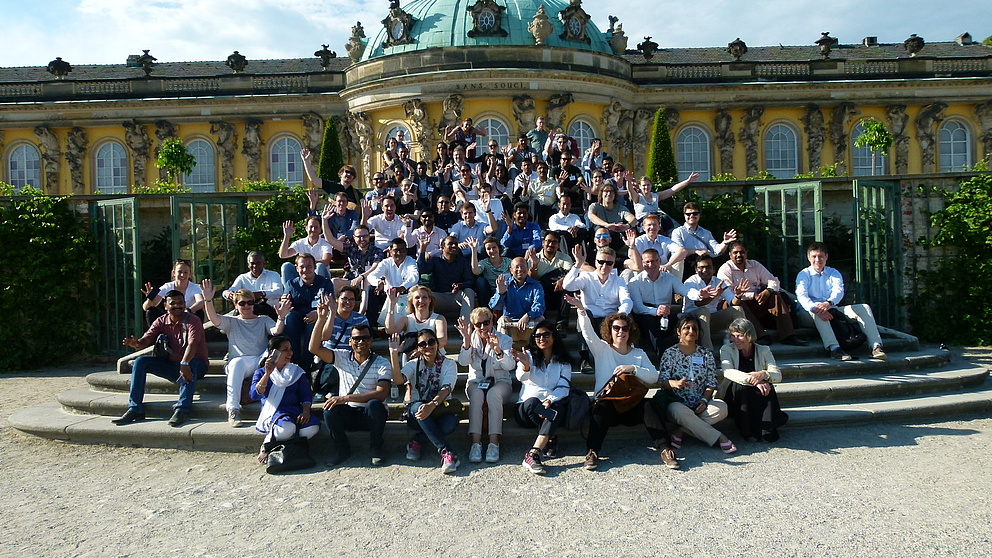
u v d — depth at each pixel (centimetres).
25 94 4350
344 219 1420
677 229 1317
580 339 1116
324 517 679
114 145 4362
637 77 4312
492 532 634
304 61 4888
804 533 617
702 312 1059
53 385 1469
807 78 4334
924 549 582
